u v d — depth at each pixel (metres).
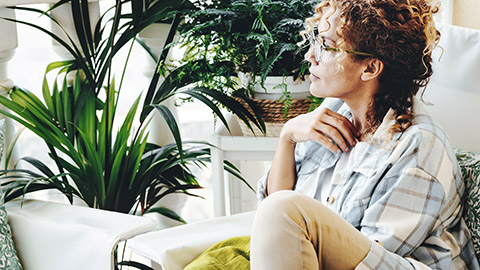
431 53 1.66
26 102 2.10
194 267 1.53
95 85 2.16
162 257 1.60
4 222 1.84
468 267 1.53
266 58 1.95
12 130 2.24
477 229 1.52
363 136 1.60
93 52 2.16
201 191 2.93
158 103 2.19
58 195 2.55
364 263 1.34
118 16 2.15
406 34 1.45
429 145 1.44
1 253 1.80
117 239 1.68
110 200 2.22
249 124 2.00
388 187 1.46
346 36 1.48
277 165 1.80
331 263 1.36
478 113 1.76
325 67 1.53
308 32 1.60
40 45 2.47
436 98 1.84
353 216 1.50
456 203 1.50
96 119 2.23
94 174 2.16
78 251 1.74
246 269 1.55
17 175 2.08
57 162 2.21
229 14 2.00
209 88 2.08
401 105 1.51
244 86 2.04
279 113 2.03
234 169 2.32
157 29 2.44
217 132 2.17
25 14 2.42
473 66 1.76
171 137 2.61
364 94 1.54
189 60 2.10
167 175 2.38
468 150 1.77
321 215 1.34
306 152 1.76
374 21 1.45
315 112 1.71
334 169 1.67
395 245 1.42
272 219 1.33
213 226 1.78
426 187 1.43
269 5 2.06
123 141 2.24
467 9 2.81
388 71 1.49
